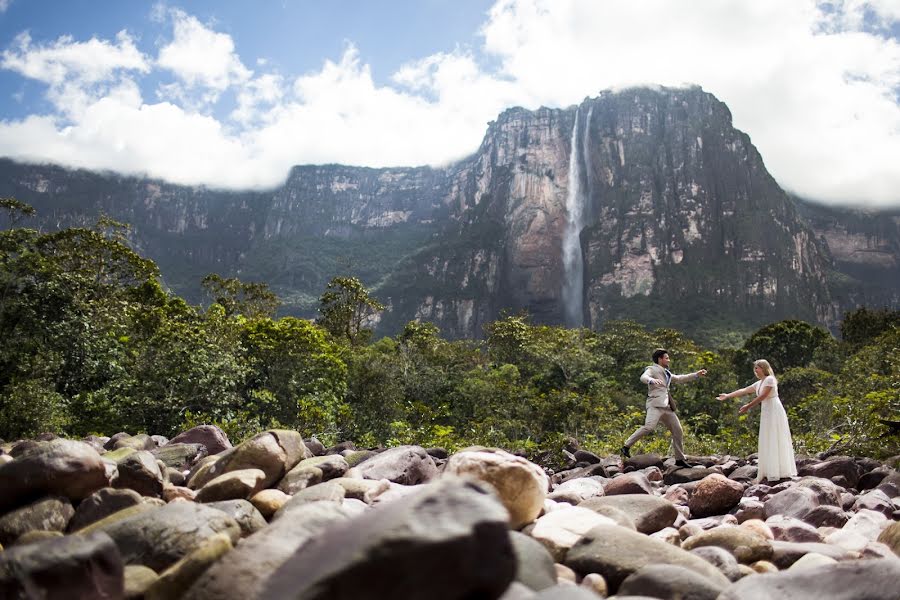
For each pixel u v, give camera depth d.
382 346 56.56
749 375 61.09
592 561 2.75
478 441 16.64
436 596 1.45
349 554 1.49
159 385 17.83
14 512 3.09
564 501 4.65
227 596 2.02
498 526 1.56
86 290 20.70
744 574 2.76
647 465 8.61
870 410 11.33
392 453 5.33
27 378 15.58
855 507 5.15
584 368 55.03
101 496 3.27
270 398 22.31
